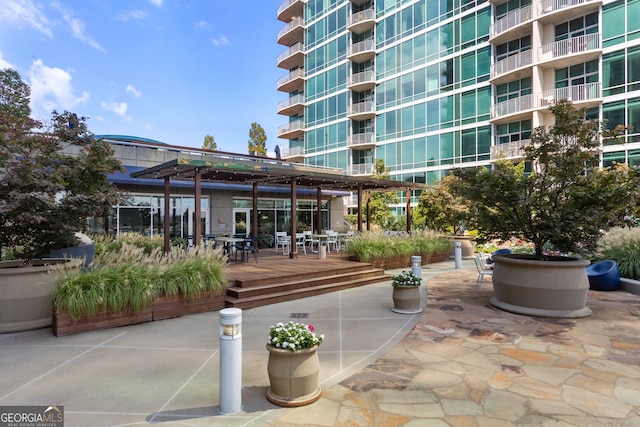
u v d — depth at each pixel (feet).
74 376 13.35
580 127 23.00
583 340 17.21
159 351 16.01
